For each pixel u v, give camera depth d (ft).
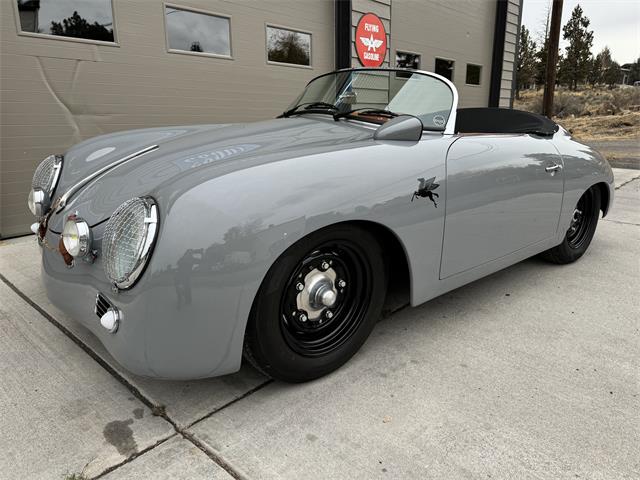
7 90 13.62
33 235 14.30
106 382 6.49
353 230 6.07
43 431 5.52
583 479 4.86
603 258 12.01
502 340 7.69
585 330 8.07
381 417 5.78
